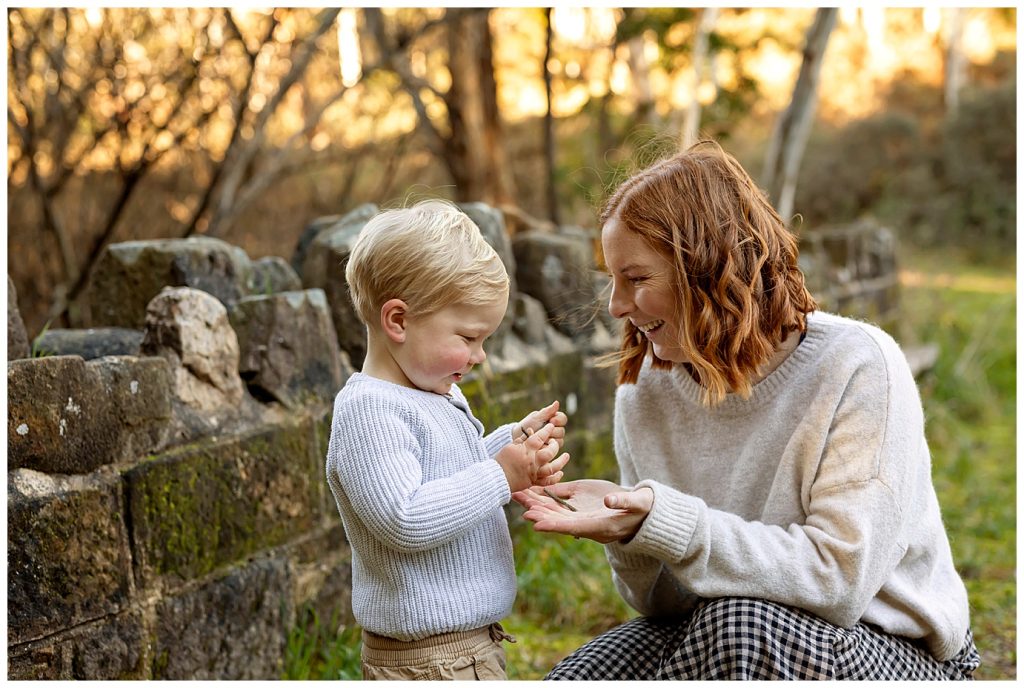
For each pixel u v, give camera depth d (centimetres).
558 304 391
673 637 182
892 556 170
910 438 173
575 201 686
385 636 175
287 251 571
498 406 336
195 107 468
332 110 622
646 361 197
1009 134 1292
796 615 166
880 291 710
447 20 503
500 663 179
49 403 201
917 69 1541
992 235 1268
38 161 439
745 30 698
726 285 170
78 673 204
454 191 618
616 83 707
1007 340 763
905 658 175
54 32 423
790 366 179
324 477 276
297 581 263
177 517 228
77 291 409
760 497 182
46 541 198
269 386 262
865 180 1374
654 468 195
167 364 232
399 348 177
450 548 173
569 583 324
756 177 1082
